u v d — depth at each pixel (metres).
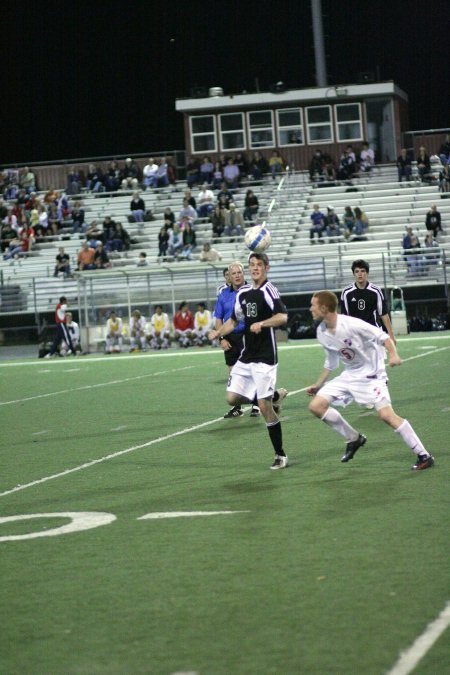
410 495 16.61
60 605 11.52
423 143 97.75
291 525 14.89
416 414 26.84
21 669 9.55
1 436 27.62
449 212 85.50
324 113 96.50
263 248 31.66
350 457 19.64
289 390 35.59
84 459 22.75
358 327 18.38
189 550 13.73
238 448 23.08
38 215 92.19
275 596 11.34
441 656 9.24
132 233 89.62
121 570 12.88
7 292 81.88
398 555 12.80
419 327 71.94
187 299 77.00
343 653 9.45
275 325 20.03
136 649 9.89
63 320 70.12
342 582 11.73
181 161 99.88
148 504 17.23
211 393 36.22
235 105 96.62
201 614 10.85
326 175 91.19
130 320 69.88
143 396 36.50
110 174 96.62
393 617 10.38
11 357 74.75
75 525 15.83
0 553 14.20
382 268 78.81
